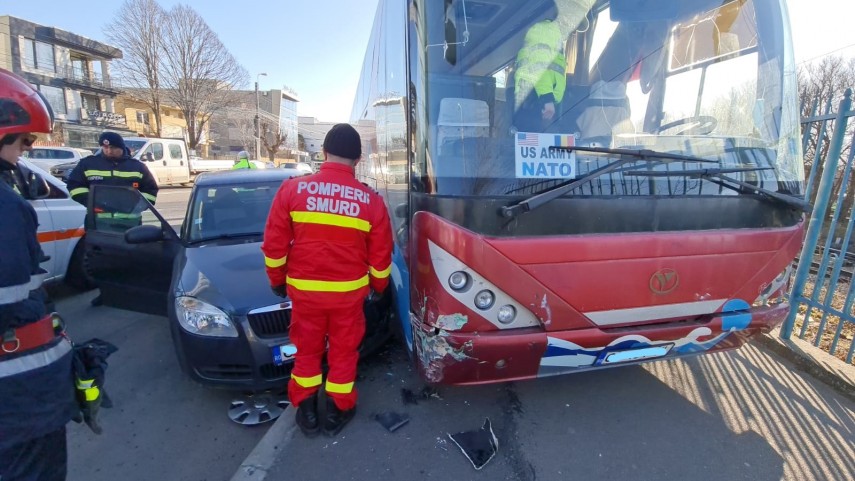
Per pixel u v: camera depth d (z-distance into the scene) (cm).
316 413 274
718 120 264
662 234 230
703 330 247
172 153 2039
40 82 3225
